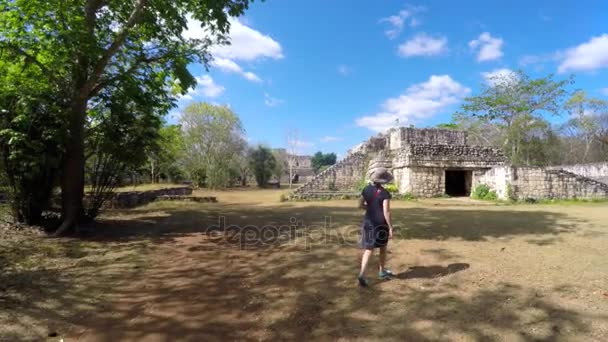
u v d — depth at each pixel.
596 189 18.92
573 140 35.47
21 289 4.33
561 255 5.93
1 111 7.05
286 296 4.13
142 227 9.07
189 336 3.20
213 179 36.88
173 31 9.13
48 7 6.90
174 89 10.59
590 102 30.56
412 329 3.24
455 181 24.11
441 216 11.34
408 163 19.69
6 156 7.27
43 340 3.13
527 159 31.81
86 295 4.20
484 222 9.89
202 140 37.59
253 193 29.86
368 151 24.27
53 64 7.48
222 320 3.52
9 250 6.13
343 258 5.81
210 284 4.60
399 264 5.41
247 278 4.85
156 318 3.57
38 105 7.31
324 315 3.58
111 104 8.77
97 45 7.60
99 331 3.30
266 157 46.31
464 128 32.84
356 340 3.06
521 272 4.93
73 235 7.72
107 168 9.31
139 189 20.47
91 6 7.96
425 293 4.12
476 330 3.19
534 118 29.03
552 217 11.09
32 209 8.17
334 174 22.12
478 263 5.42
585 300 3.86
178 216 11.33
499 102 29.09
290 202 17.84
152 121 9.56
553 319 3.38
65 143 7.86
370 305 3.80
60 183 8.47
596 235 7.81
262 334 3.21
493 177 19.42
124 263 5.61
